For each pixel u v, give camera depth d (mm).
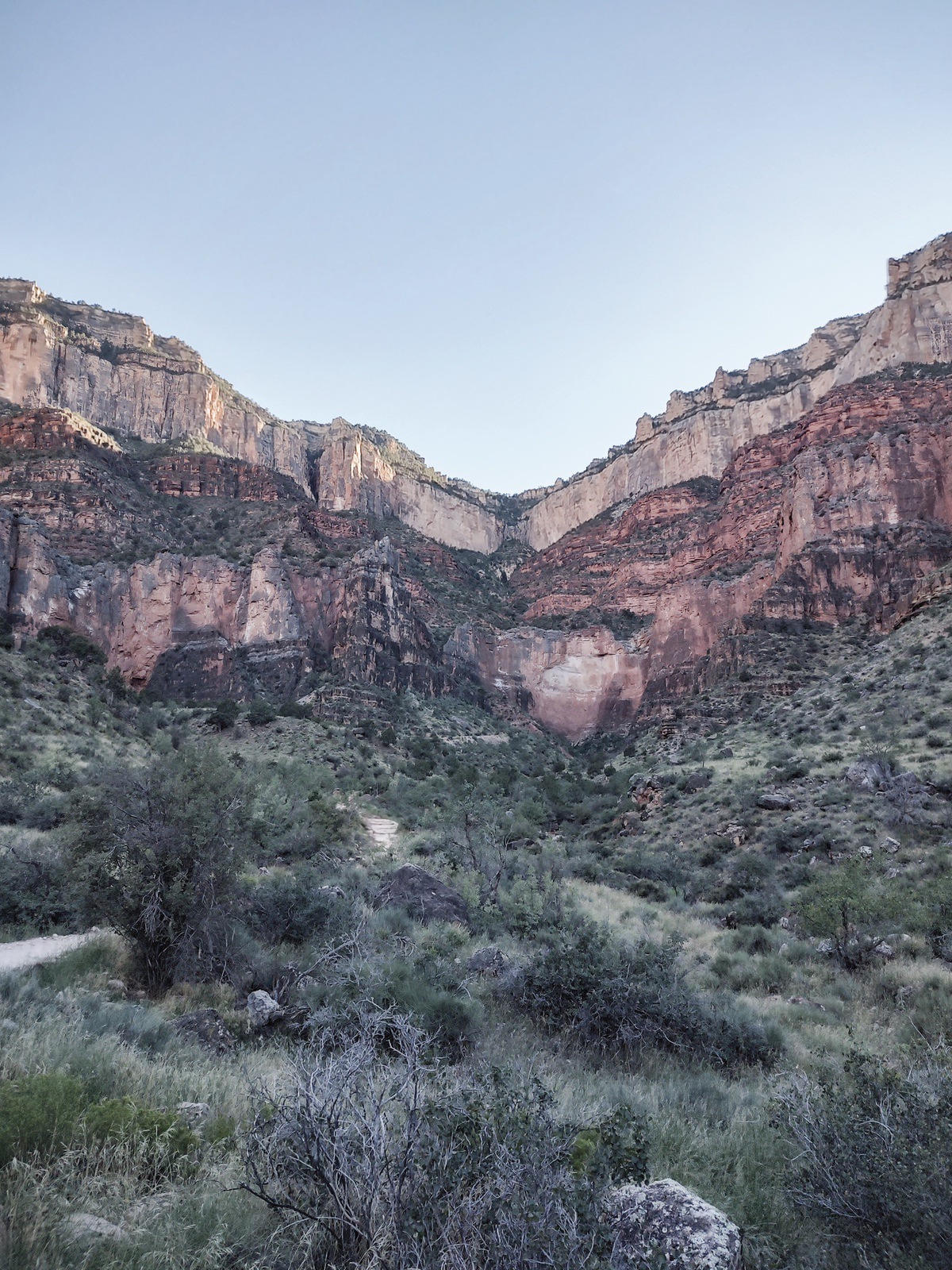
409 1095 4895
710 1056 11227
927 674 51062
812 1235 5285
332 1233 4395
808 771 42750
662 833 43406
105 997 10672
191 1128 6055
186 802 13609
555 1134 4930
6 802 29891
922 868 26234
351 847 34688
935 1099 5578
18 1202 4234
